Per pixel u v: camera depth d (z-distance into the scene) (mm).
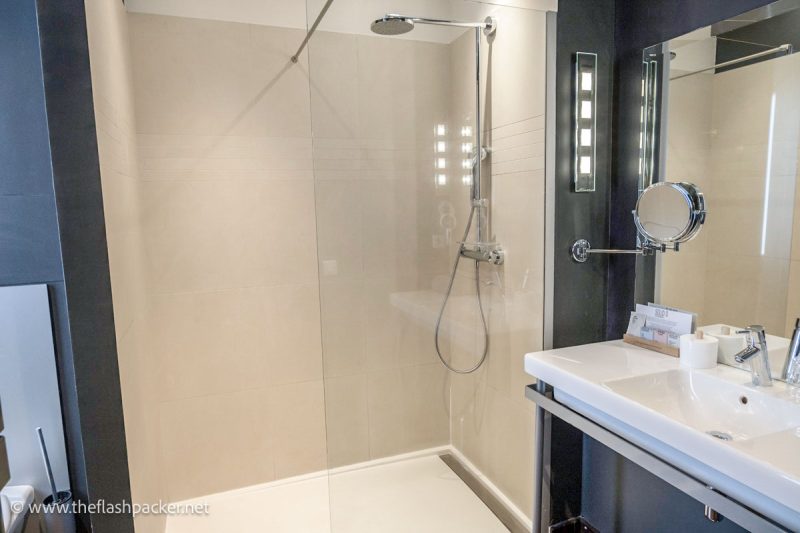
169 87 2234
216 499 2457
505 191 2125
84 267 1317
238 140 2357
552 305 1960
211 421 2461
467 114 2215
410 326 2404
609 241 2010
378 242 2326
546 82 1868
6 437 1371
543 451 1856
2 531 914
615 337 2006
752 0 1446
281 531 2217
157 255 2293
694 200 1541
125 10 2070
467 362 2418
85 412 1351
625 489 1875
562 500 2055
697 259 1657
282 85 2396
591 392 1440
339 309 2293
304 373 2586
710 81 1577
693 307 1680
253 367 2498
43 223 1376
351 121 2217
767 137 1433
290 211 2475
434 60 2229
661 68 1729
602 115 1939
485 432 2352
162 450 2344
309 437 2631
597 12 1886
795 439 1131
